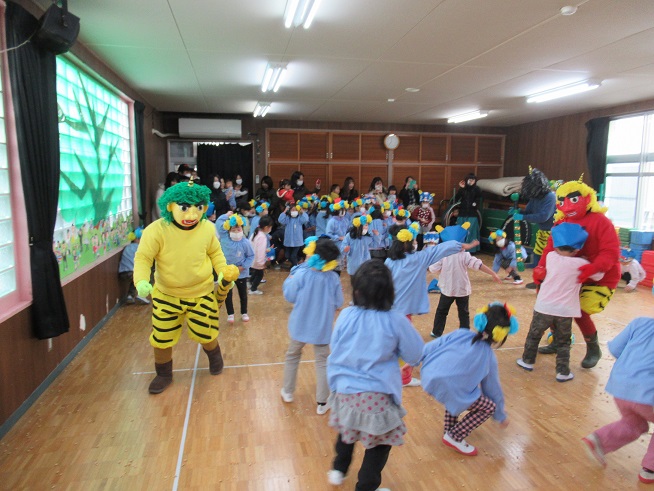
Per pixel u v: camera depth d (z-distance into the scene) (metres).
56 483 2.21
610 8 3.38
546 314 3.38
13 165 2.83
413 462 2.41
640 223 7.18
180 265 3.12
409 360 1.94
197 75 5.55
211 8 3.38
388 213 7.47
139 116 6.24
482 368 2.32
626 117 7.39
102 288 4.59
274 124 9.59
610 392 2.26
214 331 3.35
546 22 3.68
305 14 3.41
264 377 3.42
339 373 1.94
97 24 3.71
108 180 4.99
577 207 3.49
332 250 2.75
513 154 10.42
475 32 3.94
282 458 2.43
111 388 3.22
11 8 2.65
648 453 2.27
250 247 4.63
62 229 3.59
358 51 4.54
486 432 2.71
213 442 2.57
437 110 8.29
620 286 6.39
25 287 2.94
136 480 2.24
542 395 3.17
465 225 4.09
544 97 6.73
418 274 3.47
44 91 3.01
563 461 2.44
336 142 9.95
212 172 9.29
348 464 2.12
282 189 8.47
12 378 2.71
